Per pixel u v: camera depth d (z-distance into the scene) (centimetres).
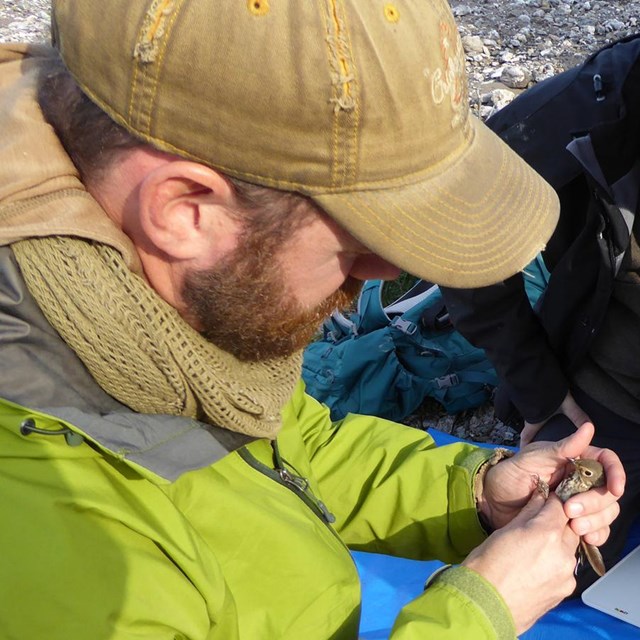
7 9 380
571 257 122
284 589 74
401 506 95
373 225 58
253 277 61
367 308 182
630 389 130
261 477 79
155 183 57
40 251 58
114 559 60
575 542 85
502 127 122
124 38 55
